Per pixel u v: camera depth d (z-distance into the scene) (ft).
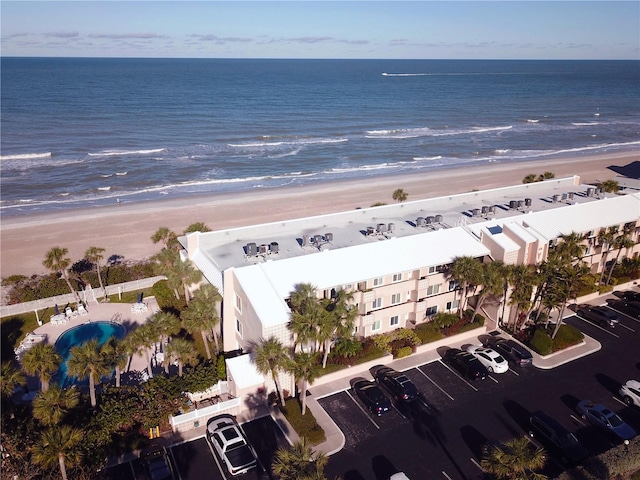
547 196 210.38
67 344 152.05
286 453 88.22
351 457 108.88
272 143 463.01
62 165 368.89
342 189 329.52
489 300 158.71
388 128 549.13
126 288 187.93
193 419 116.16
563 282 146.51
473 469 106.32
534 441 114.42
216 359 136.26
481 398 128.77
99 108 613.52
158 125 523.29
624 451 106.42
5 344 151.12
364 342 144.56
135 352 133.69
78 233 248.93
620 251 190.49
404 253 148.77
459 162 412.77
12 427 105.40
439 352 148.05
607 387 134.00
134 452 108.06
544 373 139.54
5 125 495.00
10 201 294.87
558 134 542.98
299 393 129.39
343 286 140.46
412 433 116.26
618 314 170.40
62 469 91.97
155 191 321.11
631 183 272.92
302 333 115.55
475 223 170.81
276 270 135.23
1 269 208.54
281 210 286.05
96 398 116.78
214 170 371.97
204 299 131.85
